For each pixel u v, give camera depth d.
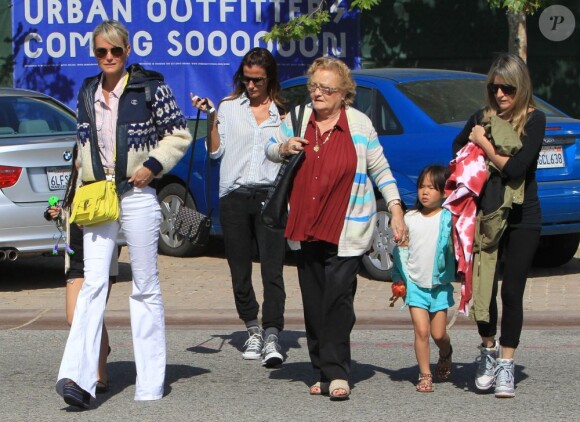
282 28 12.68
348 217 6.04
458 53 14.05
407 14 14.01
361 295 9.39
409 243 6.37
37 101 10.55
